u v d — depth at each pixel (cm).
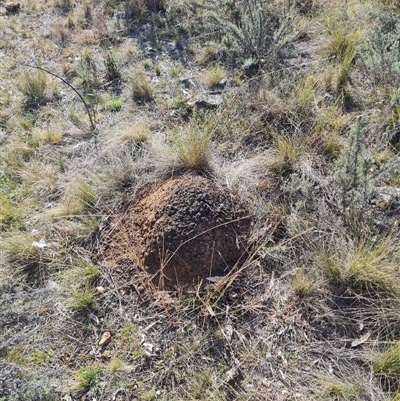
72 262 155
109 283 148
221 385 123
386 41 212
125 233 160
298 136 192
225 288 140
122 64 257
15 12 323
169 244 146
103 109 225
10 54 274
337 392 119
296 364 126
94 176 181
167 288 144
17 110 227
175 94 229
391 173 167
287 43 241
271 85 216
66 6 325
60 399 121
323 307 136
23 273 153
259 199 167
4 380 109
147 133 201
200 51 261
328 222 157
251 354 128
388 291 137
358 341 129
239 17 270
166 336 133
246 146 192
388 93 200
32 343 133
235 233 152
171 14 296
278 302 139
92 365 129
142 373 127
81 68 245
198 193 155
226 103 209
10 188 184
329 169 179
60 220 167
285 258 150
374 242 148
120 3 318
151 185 171
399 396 114
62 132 210
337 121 194
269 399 120
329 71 221
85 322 139
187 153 171
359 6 268
